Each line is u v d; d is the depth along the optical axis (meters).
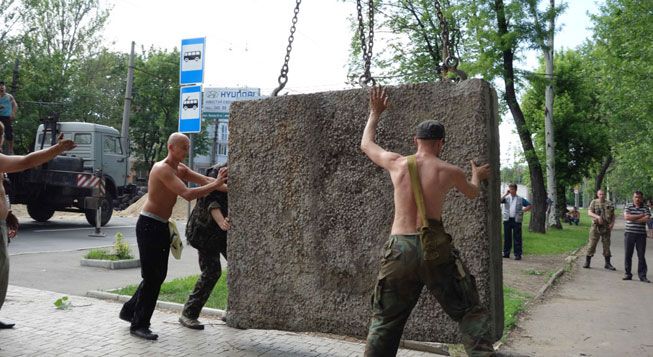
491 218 4.38
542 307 8.03
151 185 5.21
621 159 31.92
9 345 4.70
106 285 7.84
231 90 16.20
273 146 5.23
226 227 5.41
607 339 6.20
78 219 19.81
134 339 5.07
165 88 41.88
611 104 25.67
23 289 7.26
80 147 16.61
